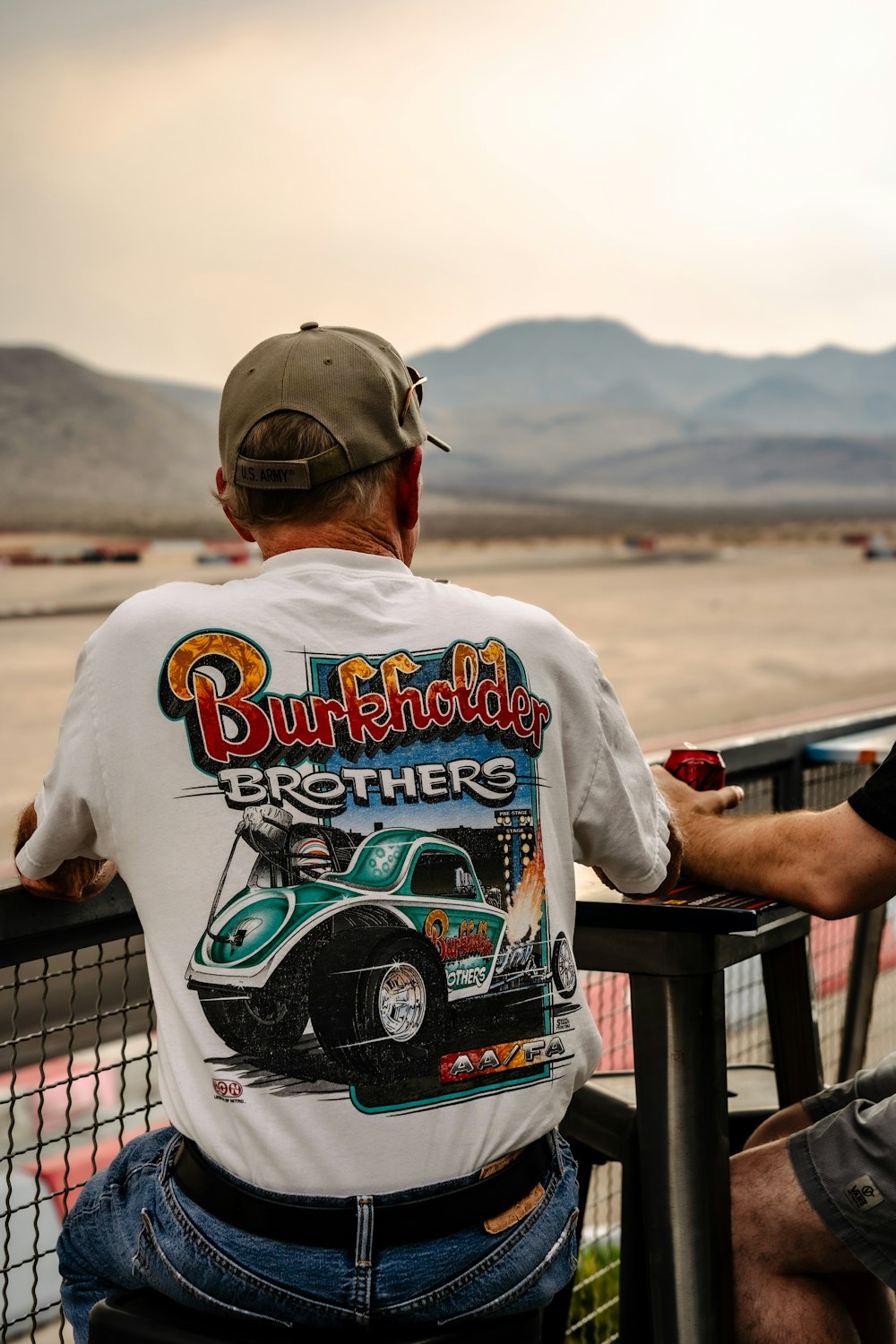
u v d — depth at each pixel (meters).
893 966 2.75
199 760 0.97
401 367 1.15
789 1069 1.59
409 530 1.17
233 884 0.95
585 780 1.12
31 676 28.66
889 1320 1.46
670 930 1.25
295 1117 0.93
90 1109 3.41
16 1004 1.20
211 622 1.00
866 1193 1.24
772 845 1.28
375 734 1.00
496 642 1.06
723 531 165.88
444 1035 0.97
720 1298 1.28
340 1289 0.93
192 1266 0.96
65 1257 1.15
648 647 34.72
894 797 1.21
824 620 44.28
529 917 1.04
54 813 1.02
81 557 87.06
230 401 1.11
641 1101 1.30
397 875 0.98
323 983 0.94
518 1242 0.99
